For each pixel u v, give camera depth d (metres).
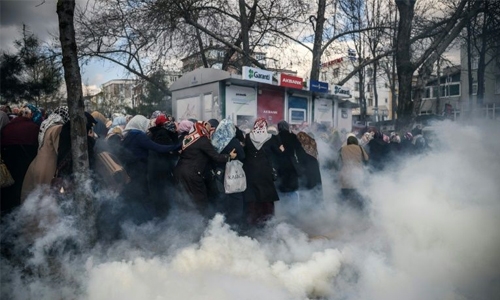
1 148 4.65
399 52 12.70
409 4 12.48
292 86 10.28
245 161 5.74
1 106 6.46
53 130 4.55
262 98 10.02
